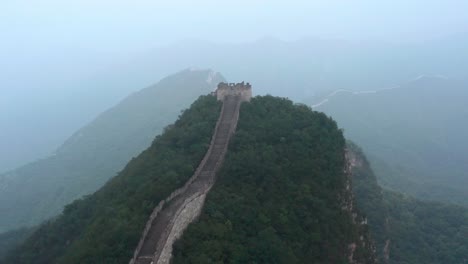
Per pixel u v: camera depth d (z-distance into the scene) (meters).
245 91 81.56
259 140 67.88
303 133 70.44
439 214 131.00
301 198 59.62
